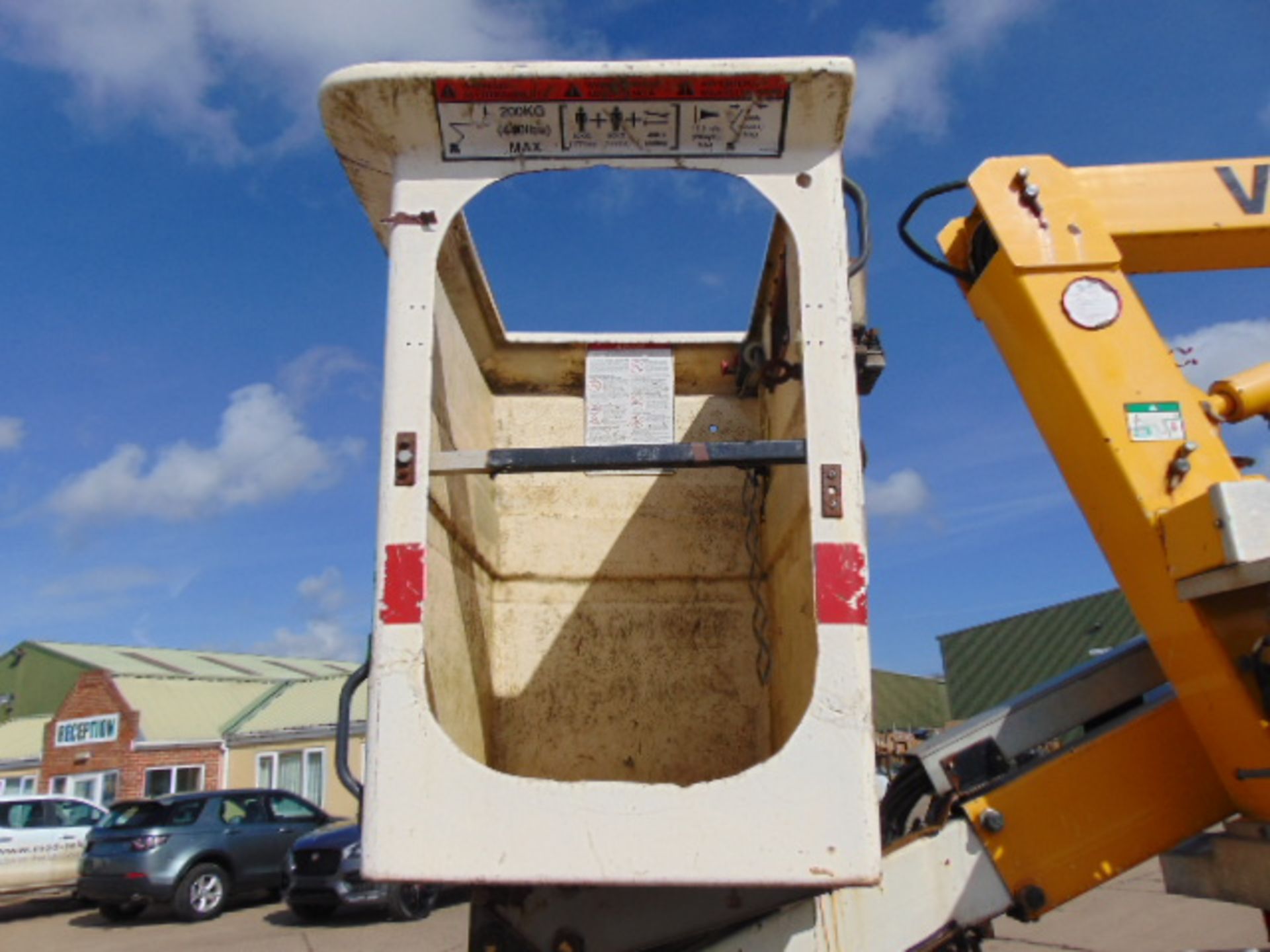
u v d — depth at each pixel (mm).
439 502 2332
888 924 2094
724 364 3426
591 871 1626
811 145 1950
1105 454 2248
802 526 2352
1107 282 2379
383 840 1653
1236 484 1959
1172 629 2158
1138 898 8805
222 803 11922
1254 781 2086
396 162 1978
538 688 3176
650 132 1940
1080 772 2289
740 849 1631
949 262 2654
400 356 1873
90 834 11734
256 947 9039
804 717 1688
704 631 3273
